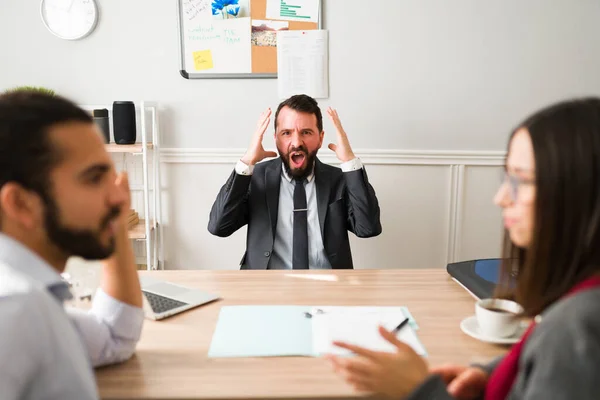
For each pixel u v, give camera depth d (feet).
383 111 9.06
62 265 2.61
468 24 8.82
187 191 9.31
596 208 1.98
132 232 8.65
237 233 9.45
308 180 6.83
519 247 2.70
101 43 8.88
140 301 3.36
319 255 6.72
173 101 9.04
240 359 3.24
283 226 6.80
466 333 3.63
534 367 2.00
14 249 2.31
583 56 8.94
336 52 8.88
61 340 2.26
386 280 4.81
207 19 8.79
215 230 6.64
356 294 4.41
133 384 2.95
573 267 2.07
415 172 9.25
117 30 8.84
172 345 3.46
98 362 3.12
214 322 3.84
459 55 8.91
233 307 4.09
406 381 2.50
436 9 8.78
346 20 8.79
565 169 2.01
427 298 4.33
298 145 6.49
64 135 2.33
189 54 8.89
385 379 2.51
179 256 9.50
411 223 9.40
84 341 3.05
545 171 2.06
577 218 2.01
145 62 8.93
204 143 9.16
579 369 1.82
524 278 2.24
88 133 2.44
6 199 2.27
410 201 9.34
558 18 8.82
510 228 2.43
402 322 3.76
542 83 9.02
